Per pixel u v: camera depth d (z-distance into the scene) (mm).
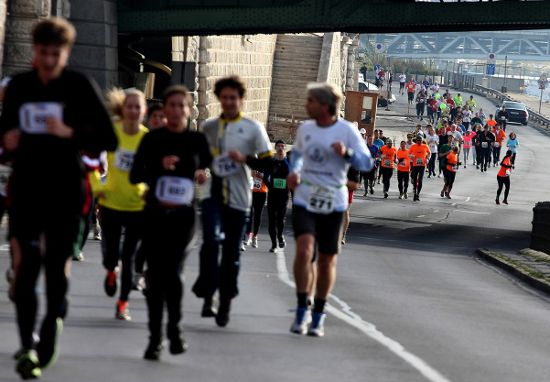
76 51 69438
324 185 20766
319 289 21844
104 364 17188
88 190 19750
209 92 96938
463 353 22250
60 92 14547
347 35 155875
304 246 20875
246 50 115250
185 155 17906
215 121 21734
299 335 22156
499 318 29734
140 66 79375
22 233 14711
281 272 37219
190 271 35406
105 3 69062
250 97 121000
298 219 20906
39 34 14078
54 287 14734
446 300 33312
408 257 48812
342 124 20766
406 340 23312
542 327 28609
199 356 18672
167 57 86125
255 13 67688
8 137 14539
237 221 21891
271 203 44344
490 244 58031
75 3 69125
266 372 17734
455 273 43750
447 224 69312
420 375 18844
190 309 25031
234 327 22578
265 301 28234
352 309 28312
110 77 69938
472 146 159875
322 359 19562
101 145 14758
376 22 65938
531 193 102812
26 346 14641
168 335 17609
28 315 14641
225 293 22172
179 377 16594
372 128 115250
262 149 21562
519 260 48219
